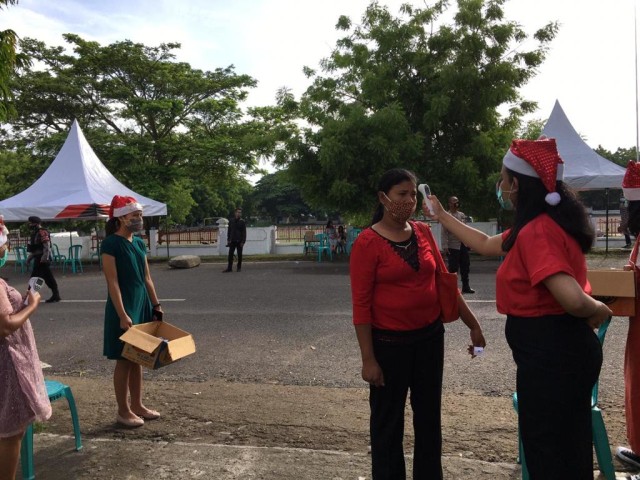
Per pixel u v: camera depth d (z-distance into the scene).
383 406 2.87
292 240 23.06
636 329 3.21
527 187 2.31
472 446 3.76
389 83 17.80
